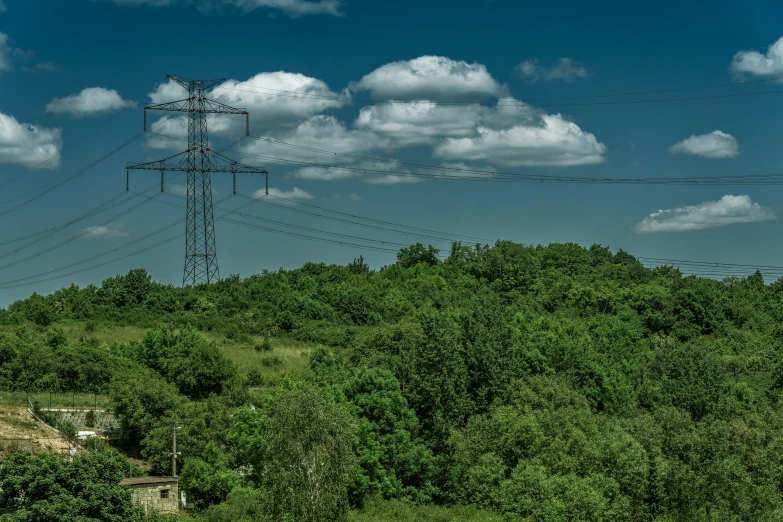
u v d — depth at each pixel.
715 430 66.75
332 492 51.41
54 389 74.56
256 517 52.59
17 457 43.44
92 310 111.06
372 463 64.81
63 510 41.41
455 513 61.38
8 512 41.09
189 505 59.44
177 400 69.00
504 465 64.38
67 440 59.28
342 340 106.50
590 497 55.94
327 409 55.03
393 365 77.75
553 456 63.25
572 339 98.00
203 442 65.12
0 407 65.44
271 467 53.34
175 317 111.50
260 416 63.38
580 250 179.38
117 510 43.69
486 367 78.81
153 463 63.31
